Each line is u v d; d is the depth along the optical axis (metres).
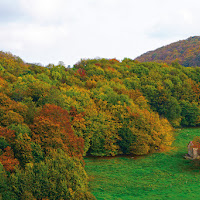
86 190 37.47
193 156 63.00
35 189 32.69
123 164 60.25
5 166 34.97
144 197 41.62
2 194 30.33
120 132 68.06
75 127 62.31
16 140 40.81
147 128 69.06
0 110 47.91
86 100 71.81
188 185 47.50
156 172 54.91
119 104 74.12
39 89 66.00
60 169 36.25
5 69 88.88
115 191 44.22
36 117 47.97
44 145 44.59
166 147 74.25
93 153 65.69
